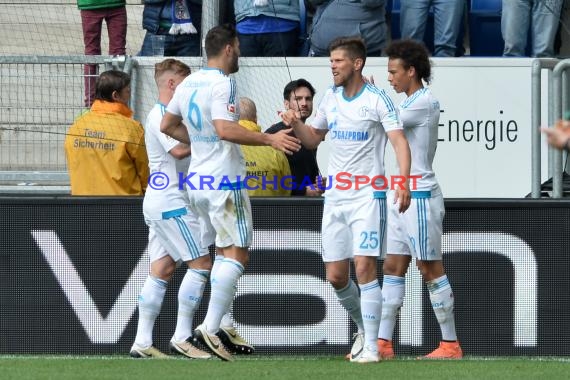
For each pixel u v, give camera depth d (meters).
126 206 25.03
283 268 24.92
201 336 21.80
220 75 21.70
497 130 31.05
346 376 19.78
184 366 21.16
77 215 25.05
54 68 31.94
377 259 23.91
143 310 23.55
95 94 27.41
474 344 24.80
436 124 23.33
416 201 23.14
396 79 23.17
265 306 24.94
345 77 21.31
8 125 31.20
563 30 35.16
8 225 25.05
